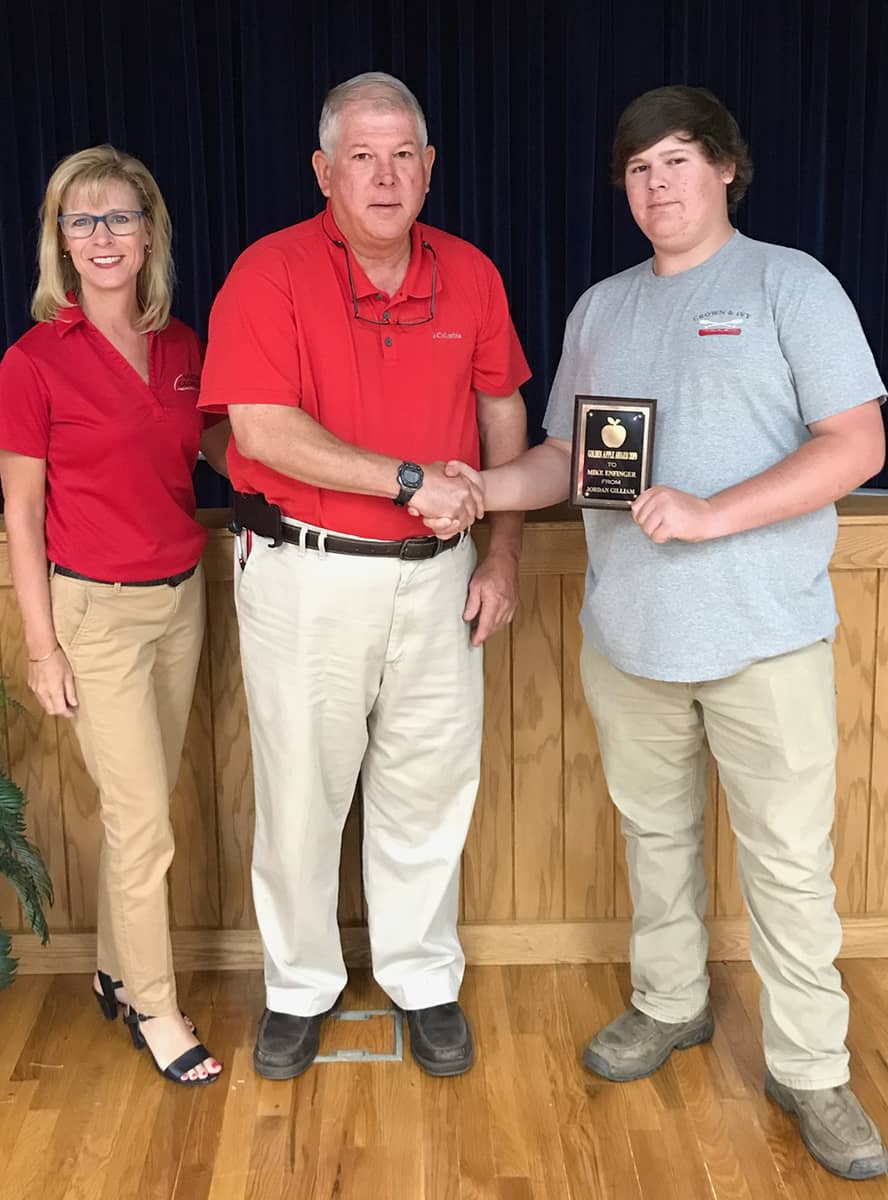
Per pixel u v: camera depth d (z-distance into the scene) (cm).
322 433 207
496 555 237
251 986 269
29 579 220
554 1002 262
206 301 337
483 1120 225
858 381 193
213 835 271
